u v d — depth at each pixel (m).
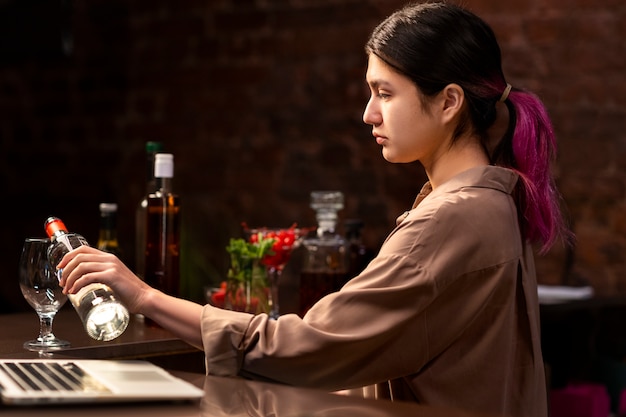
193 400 1.27
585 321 3.02
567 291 3.23
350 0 4.41
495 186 1.68
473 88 1.72
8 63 5.43
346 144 4.43
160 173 2.22
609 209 3.78
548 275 3.83
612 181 3.77
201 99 4.88
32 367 1.39
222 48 4.80
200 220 4.84
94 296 1.56
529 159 1.76
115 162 5.16
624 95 3.76
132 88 5.11
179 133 4.95
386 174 4.32
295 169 4.58
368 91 4.37
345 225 2.58
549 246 1.77
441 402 1.64
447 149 1.75
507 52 3.97
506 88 1.77
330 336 1.56
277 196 4.63
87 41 5.23
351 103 4.42
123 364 1.45
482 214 1.63
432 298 1.59
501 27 3.98
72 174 5.28
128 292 1.63
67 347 1.77
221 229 4.79
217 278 4.77
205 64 4.86
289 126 4.60
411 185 4.25
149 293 1.65
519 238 1.69
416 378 1.65
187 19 4.92
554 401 2.98
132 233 5.08
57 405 1.19
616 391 3.07
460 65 1.70
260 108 4.69
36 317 2.26
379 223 4.33
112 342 1.85
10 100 5.44
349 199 4.42
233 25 4.77
